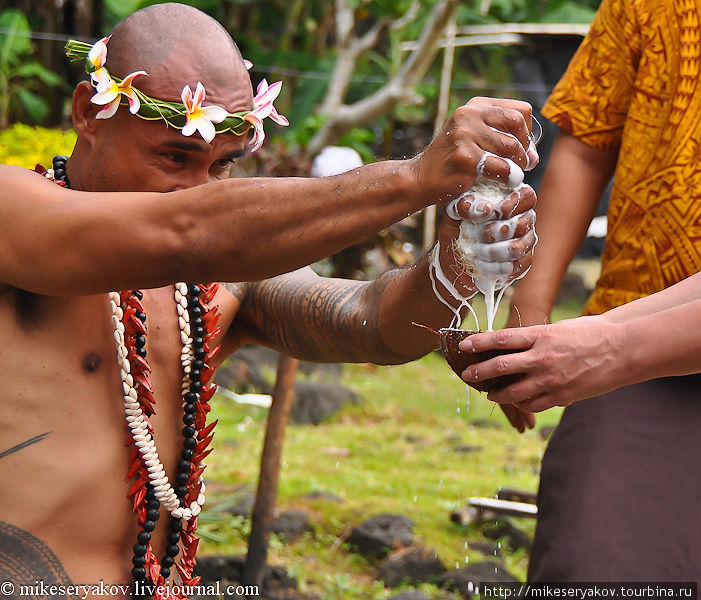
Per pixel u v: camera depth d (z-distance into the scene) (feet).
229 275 5.78
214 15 33.30
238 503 15.71
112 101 6.31
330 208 5.59
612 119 10.09
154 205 5.68
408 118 37.40
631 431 8.45
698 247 8.95
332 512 15.49
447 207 6.15
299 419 21.29
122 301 6.84
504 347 6.95
